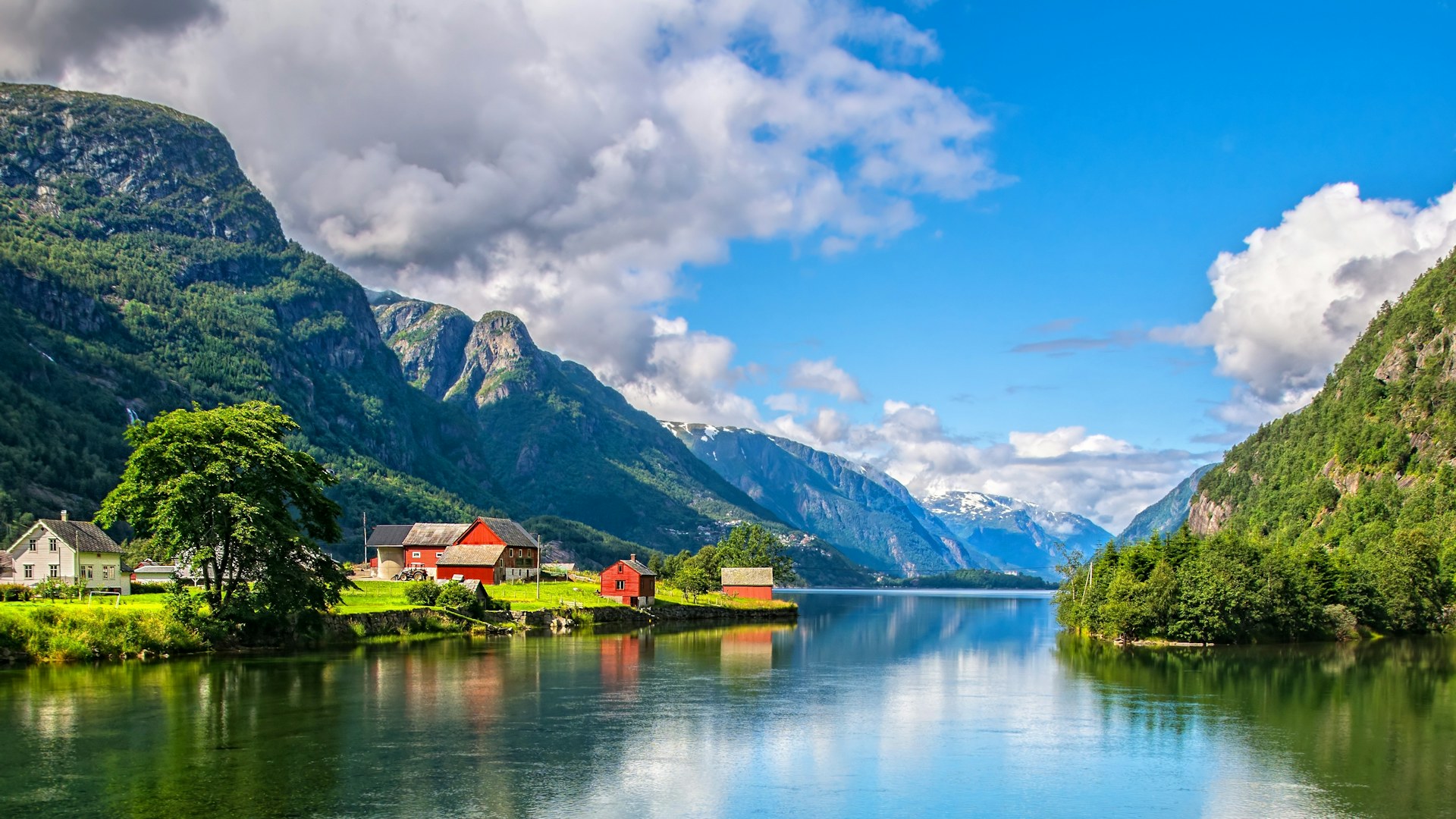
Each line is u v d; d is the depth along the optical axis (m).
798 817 47.84
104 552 155.75
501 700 78.00
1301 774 57.53
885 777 55.94
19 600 122.88
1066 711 79.06
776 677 99.19
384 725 66.12
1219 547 158.62
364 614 128.38
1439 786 54.81
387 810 46.88
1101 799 51.97
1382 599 169.12
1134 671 108.44
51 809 45.91
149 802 47.28
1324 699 86.38
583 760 57.94
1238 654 130.50
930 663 116.31
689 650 127.44
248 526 99.94
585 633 155.62
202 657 98.75
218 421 104.12
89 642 92.81
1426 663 119.75
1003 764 59.62
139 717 66.44
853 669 108.38
